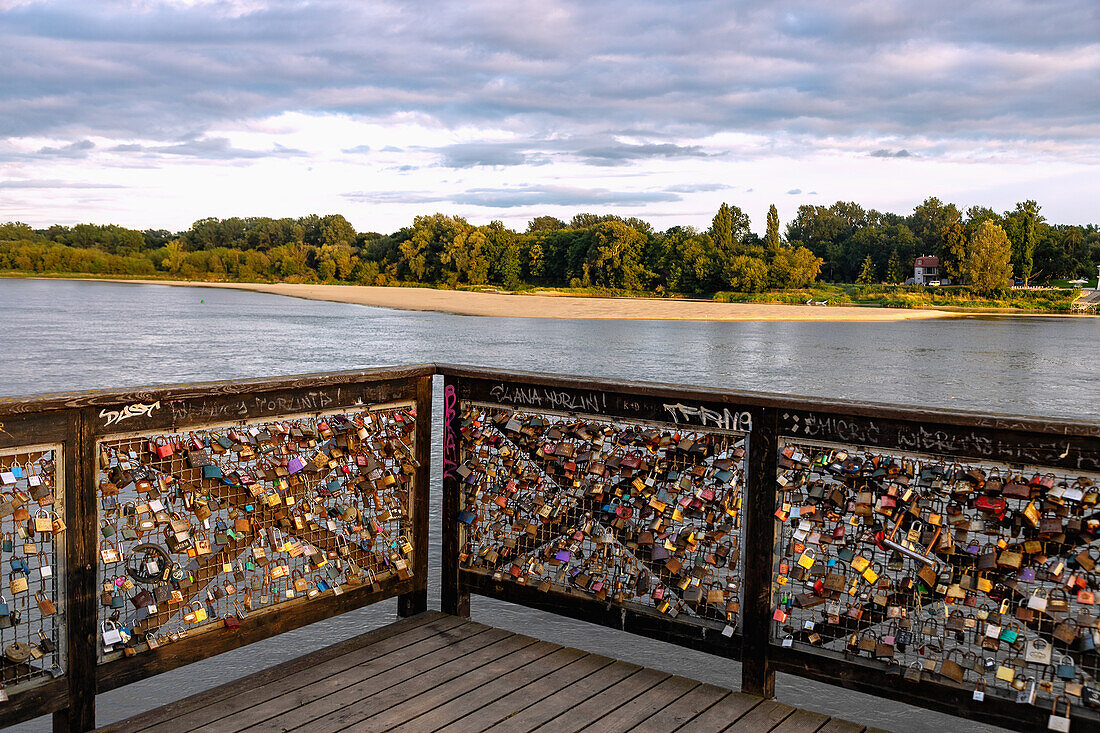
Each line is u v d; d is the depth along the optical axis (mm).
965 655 2818
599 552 3559
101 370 28594
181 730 2861
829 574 3037
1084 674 2658
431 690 3174
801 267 131125
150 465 2963
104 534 2854
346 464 3549
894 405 2812
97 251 183125
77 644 2805
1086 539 2584
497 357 39562
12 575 2672
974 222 140250
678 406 3264
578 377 3457
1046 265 144000
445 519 3951
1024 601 2689
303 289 135375
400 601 3961
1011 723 2725
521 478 3717
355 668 3357
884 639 2914
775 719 2990
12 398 2562
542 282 145500
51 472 2719
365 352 39188
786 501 3102
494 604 5320
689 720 2977
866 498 2906
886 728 3670
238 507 3193
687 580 3324
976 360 43500
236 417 3125
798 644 3117
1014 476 2684
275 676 3281
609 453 3473
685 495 3279
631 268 130625
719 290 127562
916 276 141625
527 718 2969
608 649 4578
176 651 3072
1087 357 46219
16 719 2686
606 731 2885
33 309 69750
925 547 2818
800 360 41531
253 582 3309
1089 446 2527
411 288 142125
